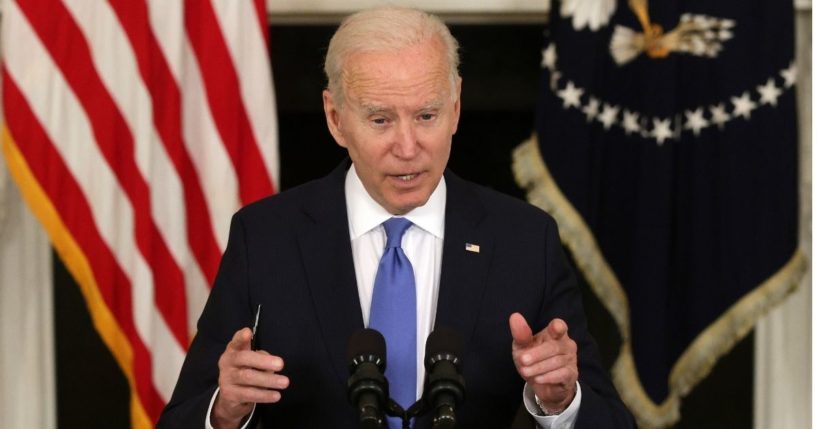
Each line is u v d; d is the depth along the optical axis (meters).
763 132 10.44
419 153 5.93
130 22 10.32
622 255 10.72
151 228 10.45
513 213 6.79
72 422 13.41
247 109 10.62
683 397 13.43
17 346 13.03
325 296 6.40
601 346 12.40
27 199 10.22
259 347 6.43
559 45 10.41
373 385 5.02
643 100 10.47
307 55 12.40
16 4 10.22
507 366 6.38
